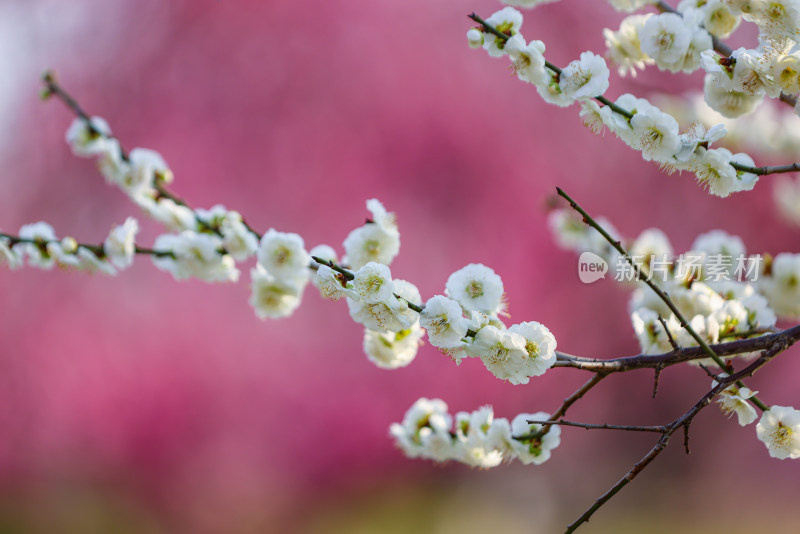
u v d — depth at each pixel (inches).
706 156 61.1
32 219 232.1
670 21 68.3
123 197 227.8
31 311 215.8
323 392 225.0
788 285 87.4
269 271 69.6
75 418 219.0
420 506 250.5
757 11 58.2
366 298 57.1
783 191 164.6
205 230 82.9
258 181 235.8
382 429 229.9
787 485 271.0
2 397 216.8
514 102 250.5
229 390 220.8
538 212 245.8
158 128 235.8
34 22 235.5
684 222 270.1
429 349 228.4
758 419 66.9
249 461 225.6
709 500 273.6
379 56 241.4
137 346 217.3
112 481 223.6
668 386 277.6
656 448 57.9
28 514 221.5
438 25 247.9
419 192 241.4
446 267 240.1
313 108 238.7
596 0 259.3
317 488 232.2
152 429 219.8
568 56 261.7
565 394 262.4
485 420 77.2
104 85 236.8
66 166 231.8
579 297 248.8
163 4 237.9
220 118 236.5
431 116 241.9
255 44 238.7
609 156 258.5
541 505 274.8
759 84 59.4
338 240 237.0
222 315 218.1
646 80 240.1
